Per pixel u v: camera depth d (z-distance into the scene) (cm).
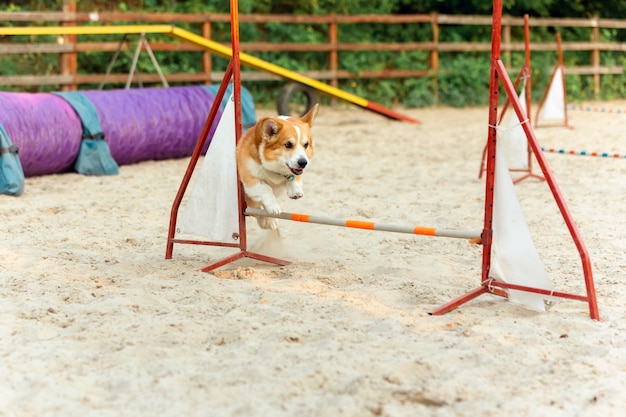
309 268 536
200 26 1750
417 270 526
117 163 970
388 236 630
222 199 541
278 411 317
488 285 456
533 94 1906
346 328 413
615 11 2217
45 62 1555
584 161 996
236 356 375
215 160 541
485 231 454
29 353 379
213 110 539
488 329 409
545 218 683
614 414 321
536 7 2072
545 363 367
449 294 474
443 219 694
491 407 323
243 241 540
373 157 1070
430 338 397
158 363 365
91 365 366
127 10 1745
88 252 573
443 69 1856
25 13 1359
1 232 628
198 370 358
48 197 776
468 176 916
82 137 916
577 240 426
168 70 1630
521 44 1900
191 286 488
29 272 516
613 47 2002
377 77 1802
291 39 1819
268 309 439
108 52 1591
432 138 1263
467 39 2033
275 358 371
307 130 530
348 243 609
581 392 337
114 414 317
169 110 1015
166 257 558
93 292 475
